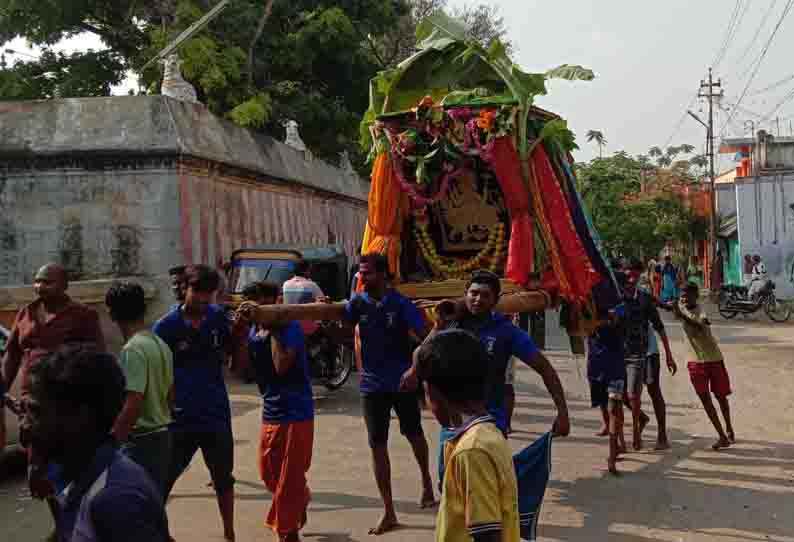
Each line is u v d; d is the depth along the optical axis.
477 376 2.77
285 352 5.14
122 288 4.68
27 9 19.88
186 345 5.02
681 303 7.96
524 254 7.11
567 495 6.44
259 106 18.34
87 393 2.12
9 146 13.34
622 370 7.21
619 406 7.17
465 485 2.63
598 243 7.94
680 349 15.70
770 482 6.71
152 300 12.83
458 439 2.74
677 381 11.92
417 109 7.16
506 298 6.61
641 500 6.29
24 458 7.52
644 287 8.12
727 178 48.34
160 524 2.08
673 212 44.78
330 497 6.47
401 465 7.46
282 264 12.45
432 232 8.25
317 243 20.92
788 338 17.27
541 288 7.23
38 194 13.47
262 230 16.92
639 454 7.74
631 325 7.77
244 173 15.91
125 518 1.98
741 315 24.27
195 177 13.95
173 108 13.84
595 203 45.28
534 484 4.41
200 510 6.16
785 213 29.22
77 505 2.06
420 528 5.68
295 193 19.23
